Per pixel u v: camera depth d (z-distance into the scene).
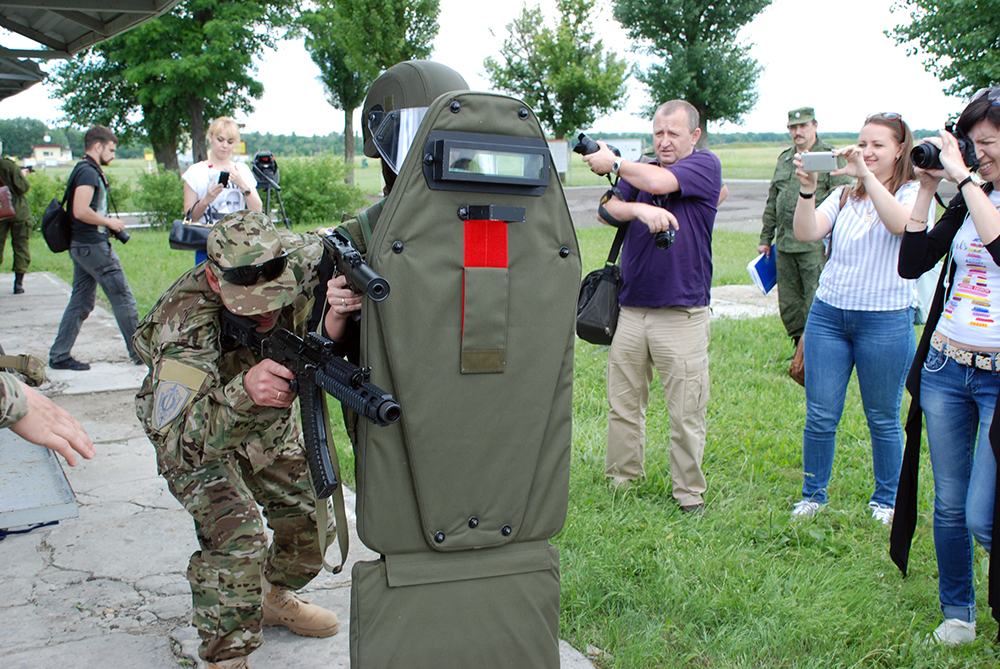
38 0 5.73
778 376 6.05
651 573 3.15
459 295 1.79
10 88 10.20
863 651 2.71
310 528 2.51
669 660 2.65
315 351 1.86
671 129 3.70
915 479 2.93
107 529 3.61
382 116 2.03
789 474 4.32
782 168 6.55
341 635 2.79
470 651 1.94
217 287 2.10
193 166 5.42
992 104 2.54
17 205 9.55
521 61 32.56
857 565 3.27
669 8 36.38
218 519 2.20
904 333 3.60
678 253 3.65
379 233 1.73
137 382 5.88
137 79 26.09
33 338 7.25
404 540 1.86
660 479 4.11
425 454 1.82
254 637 2.22
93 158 5.96
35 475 3.16
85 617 2.89
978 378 2.66
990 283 2.65
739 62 36.88
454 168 1.72
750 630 2.79
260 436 2.32
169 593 3.07
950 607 2.82
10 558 3.33
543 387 1.90
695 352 3.75
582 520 3.58
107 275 6.04
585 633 2.79
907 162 3.57
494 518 1.91
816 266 6.51
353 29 30.03
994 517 2.57
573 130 33.41
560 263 1.88
